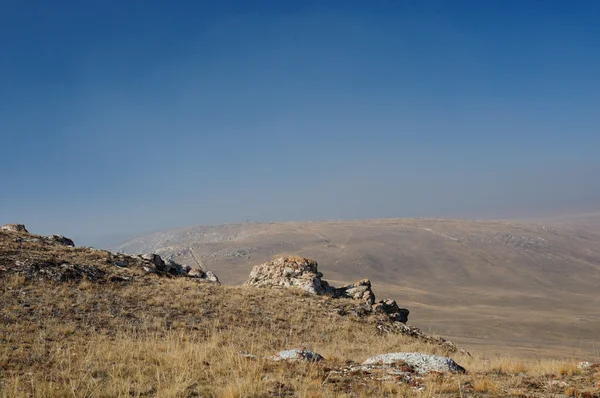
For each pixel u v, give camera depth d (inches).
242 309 1087.0
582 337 4402.1
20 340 623.2
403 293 7017.7
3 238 1288.1
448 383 434.9
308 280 1504.7
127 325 826.2
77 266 1133.1
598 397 406.3
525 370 564.4
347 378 459.2
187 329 875.4
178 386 397.4
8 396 381.7
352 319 1187.9
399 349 917.2
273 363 510.3
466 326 4840.1
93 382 425.7
